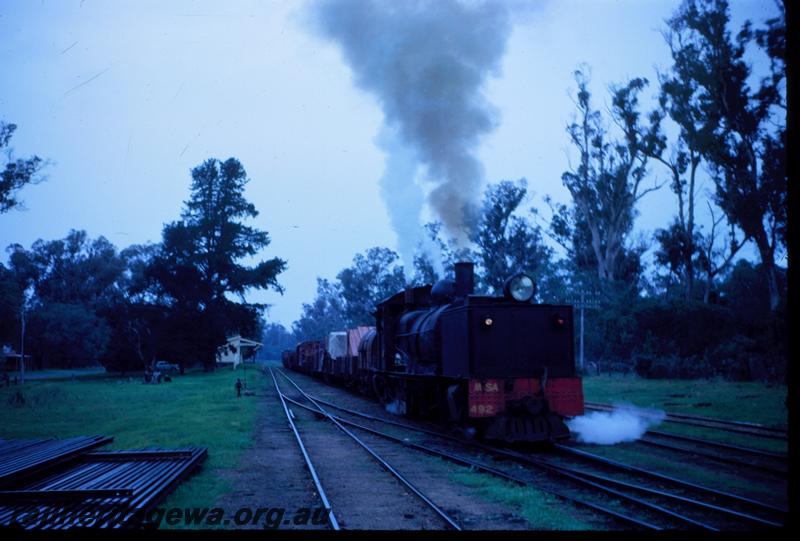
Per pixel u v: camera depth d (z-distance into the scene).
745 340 30.89
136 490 7.86
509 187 47.88
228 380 43.06
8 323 48.03
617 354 39.19
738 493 7.91
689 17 35.19
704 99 35.72
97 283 98.81
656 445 11.77
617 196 46.31
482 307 12.74
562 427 11.91
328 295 130.12
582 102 46.72
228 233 57.25
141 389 34.34
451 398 13.00
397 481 9.09
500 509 7.36
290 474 9.82
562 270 43.41
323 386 36.59
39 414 21.66
